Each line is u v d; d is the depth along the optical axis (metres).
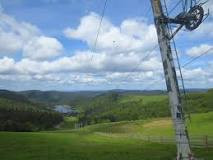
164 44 20.92
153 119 184.62
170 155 42.03
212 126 127.06
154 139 81.81
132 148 56.81
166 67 20.77
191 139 66.44
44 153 53.06
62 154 50.56
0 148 63.06
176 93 20.56
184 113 20.56
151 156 42.66
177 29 20.95
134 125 166.50
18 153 54.50
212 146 51.81
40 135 96.50
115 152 50.00
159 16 21.02
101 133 133.25
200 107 194.88
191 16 20.41
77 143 74.88
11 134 94.31
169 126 149.38
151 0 21.55
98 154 48.50
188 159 20.23
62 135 104.56
